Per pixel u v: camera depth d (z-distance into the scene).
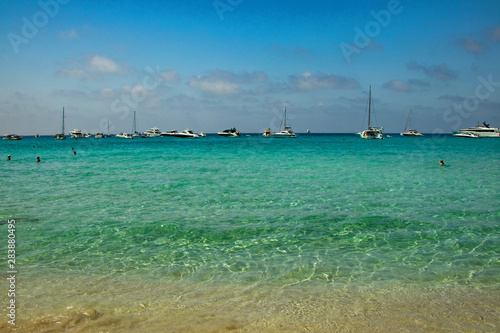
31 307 5.19
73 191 14.78
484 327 4.68
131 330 4.59
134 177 19.11
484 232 9.02
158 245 8.10
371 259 7.17
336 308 5.18
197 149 51.22
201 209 11.52
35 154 40.28
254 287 5.89
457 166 25.23
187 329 4.62
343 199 13.11
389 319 4.88
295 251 7.67
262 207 11.81
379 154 38.97
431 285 5.95
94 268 6.76
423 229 9.30
